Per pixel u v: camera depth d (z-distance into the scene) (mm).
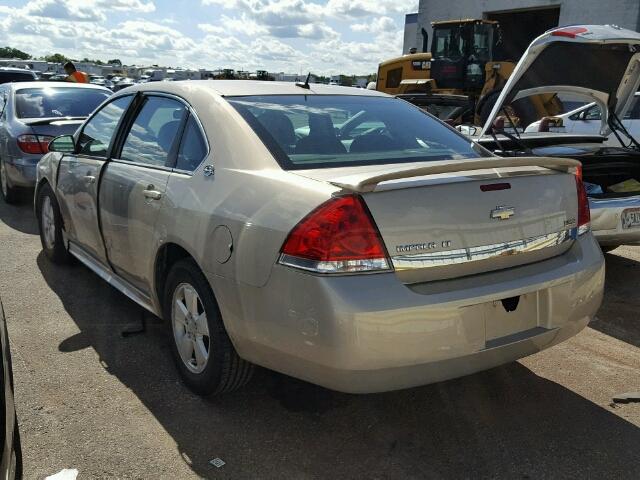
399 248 2480
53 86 8477
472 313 2568
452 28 14375
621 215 4707
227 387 3031
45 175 5141
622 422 3047
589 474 2645
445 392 3326
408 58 15594
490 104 6445
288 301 2498
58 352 3705
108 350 3744
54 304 4484
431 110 12492
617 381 3465
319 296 2400
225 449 2783
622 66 5355
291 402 3189
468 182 2650
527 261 2848
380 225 2453
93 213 4141
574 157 5023
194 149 3271
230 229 2760
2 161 7930
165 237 3199
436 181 2576
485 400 3254
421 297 2465
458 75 14336
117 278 4121
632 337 4078
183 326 3266
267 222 2609
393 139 3393
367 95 3920
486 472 2650
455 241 2596
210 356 3004
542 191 2904
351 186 2432
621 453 2793
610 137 7723
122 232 3729
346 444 2844
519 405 3201
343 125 3383
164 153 3508
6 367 1959
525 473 2646
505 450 2811
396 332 2410
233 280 2723
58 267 5348
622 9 25188
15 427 2029
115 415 3033
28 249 5969
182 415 3049
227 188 2904
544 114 10148
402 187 2504
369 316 2367
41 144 7344
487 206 2686
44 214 5375
